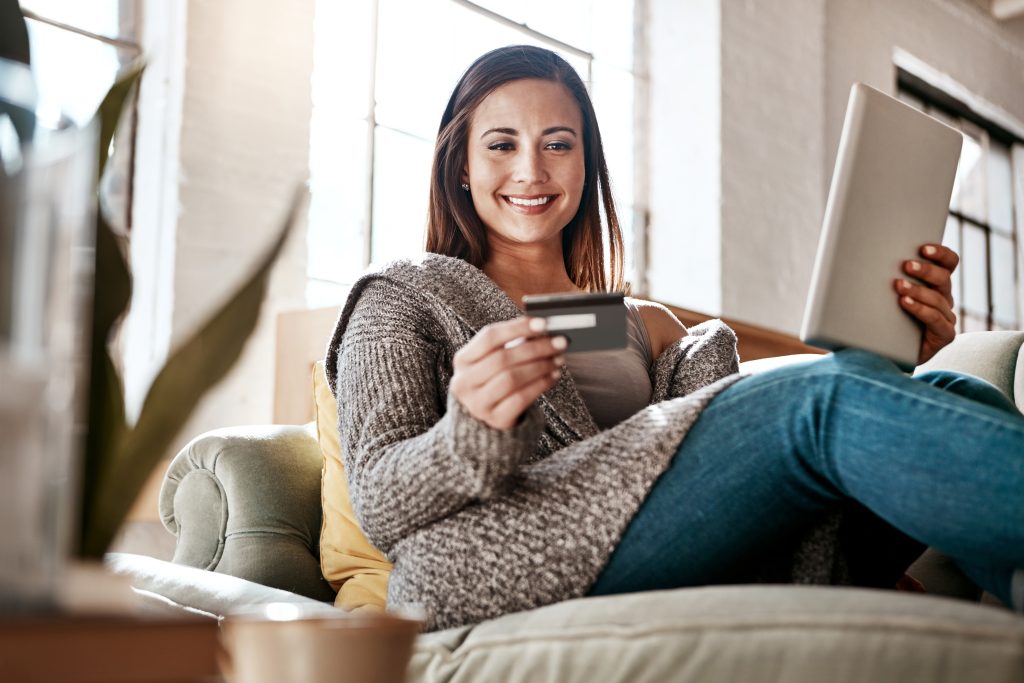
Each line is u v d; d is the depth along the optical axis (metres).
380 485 1.08
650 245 4.34
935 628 0.76
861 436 0.94
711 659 0.83
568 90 1.63
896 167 1.21
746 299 4.27
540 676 0.90
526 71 1.60
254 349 2.58
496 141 1.57
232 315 0.64
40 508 0.51
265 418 2.57
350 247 3.14
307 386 2.44
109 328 0.65
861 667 0.78
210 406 2.46
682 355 1.52
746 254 4.29
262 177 2.73
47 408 0.51
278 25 2.81
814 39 4.71
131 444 0.62
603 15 4.28
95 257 0.66
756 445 1.01
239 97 2.71
